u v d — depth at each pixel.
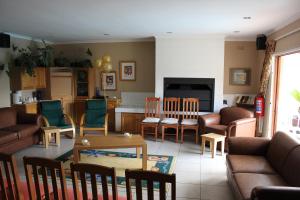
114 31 5.41
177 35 5.77
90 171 1.79
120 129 6.23
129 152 4.59
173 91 6.05
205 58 5.81
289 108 5.21
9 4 3.37
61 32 5.56
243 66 6.18
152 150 4.79
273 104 5.16
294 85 5.11
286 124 5.24
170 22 4.44
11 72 5.86
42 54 6.27
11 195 2.09
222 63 5.76
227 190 3.17
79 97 6.80
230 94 6.30
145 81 6.72
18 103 5.87
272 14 3.78
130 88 6.82
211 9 3.54
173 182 1.63
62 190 1.92
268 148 3.31
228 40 6.17
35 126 4.96
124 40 6.66
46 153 4.55
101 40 6.73
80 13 3.84
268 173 2.79
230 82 6.27
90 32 5.55
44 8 3.55
